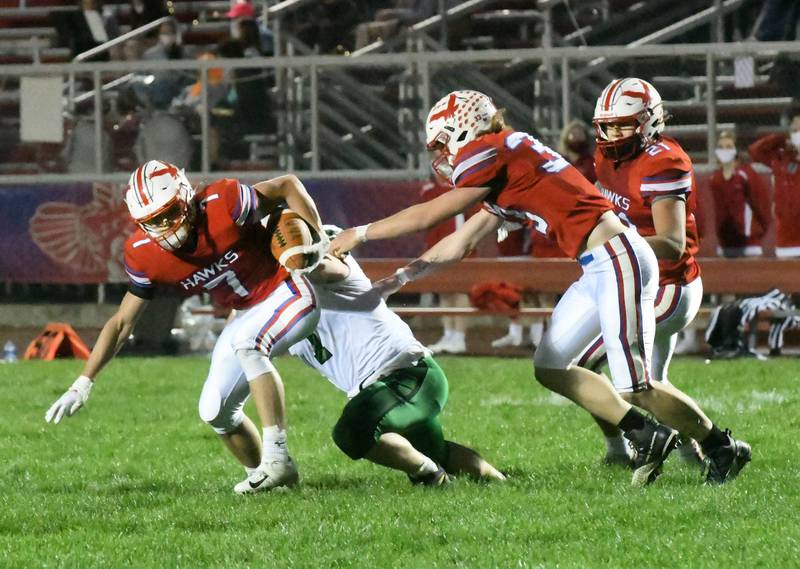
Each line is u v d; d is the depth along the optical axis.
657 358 16.36
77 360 30.75
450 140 14.10
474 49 41.09
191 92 35.22
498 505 13.84
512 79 33.69
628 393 14.35
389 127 34.34
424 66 33.72
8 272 35.62
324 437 19.58
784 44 32.44
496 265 32.22
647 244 14.38
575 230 14.18
